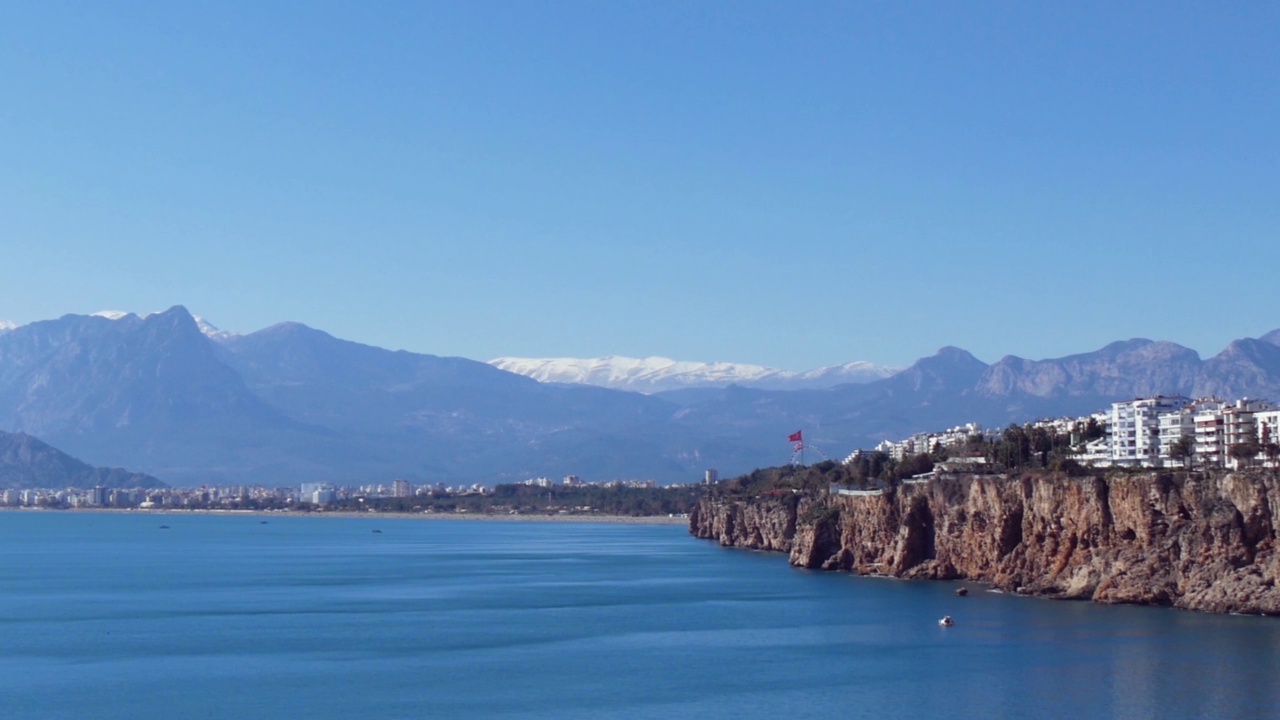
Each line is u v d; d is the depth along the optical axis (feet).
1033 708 432.66
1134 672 481.05
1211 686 455.63
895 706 441.27
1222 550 617.62
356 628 645.92
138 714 441.68
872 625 625.82
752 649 563.07
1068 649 530.27
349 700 461.37
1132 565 654.12
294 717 435.53
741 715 433.07
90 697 468.75
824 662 525.75
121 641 600.80
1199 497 633.61
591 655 553.23
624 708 444.55
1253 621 584.40
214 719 433.89
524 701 457.68
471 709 444.96
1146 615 611.06
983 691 459.73
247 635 620.90
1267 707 426.51
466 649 572.51
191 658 550.36
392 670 519.19
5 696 470.39
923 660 521.65
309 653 563.07
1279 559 597.11
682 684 485.15
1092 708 430.20
